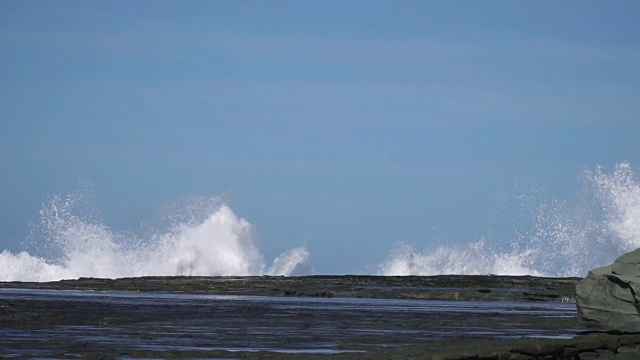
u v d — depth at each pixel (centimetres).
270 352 7175
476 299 19138
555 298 19238
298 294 19750
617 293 9569
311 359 6688
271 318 11425
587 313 9725
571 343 7581
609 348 7962
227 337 8644
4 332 8806
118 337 8444
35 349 7225
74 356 6762
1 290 19838
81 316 10900
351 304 15812
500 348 6988
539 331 9888
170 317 11250
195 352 7106
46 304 13250
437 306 15625
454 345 7619
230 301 16150
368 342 8312
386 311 13525
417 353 7019
